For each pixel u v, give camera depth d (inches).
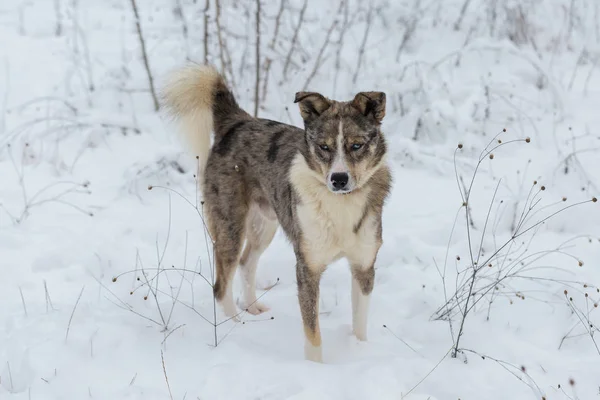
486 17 529.7
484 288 260.8
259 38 398.6
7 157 381.4
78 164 381.1
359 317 248.5
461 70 473.1
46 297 263.7
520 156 392.8
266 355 234.1
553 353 239.8
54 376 216.5
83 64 473.7
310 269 239.8
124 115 422.0
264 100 421.1
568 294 273.7
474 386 216.1
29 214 332.8
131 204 350.6
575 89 467.5
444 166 385.1
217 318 268.2
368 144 232.7
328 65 445.4
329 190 232.1
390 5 523.5
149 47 491.2
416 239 321.4
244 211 277.3
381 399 204.4
